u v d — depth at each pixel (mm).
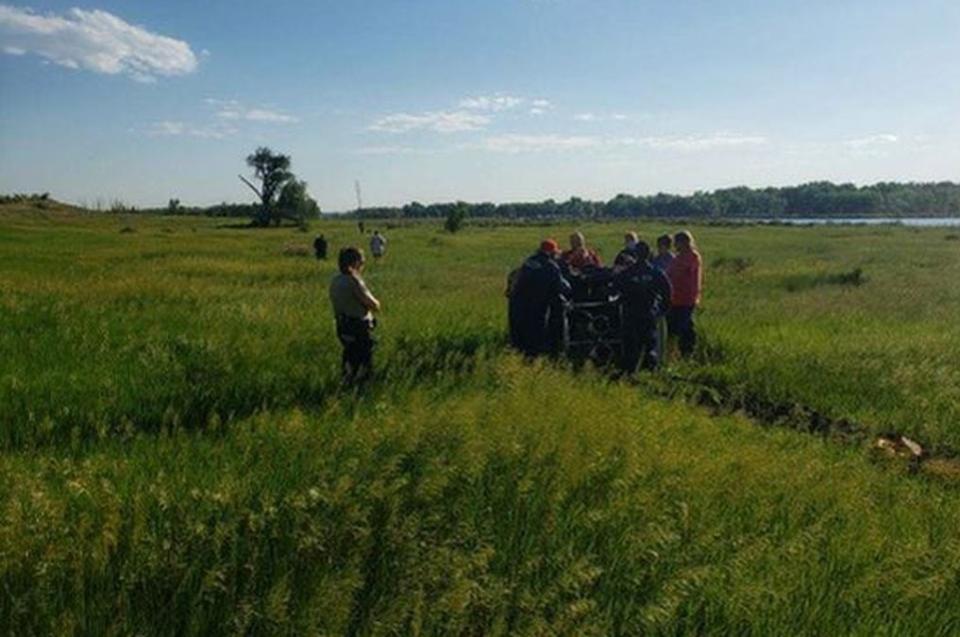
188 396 8609
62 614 3730
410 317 15898
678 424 8141
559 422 6941
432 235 79500
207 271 28891
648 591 4422
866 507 5957
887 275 30625
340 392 9070
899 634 4184
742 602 4203
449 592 4020
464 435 6262
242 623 3760
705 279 28359
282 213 121562
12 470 5621
